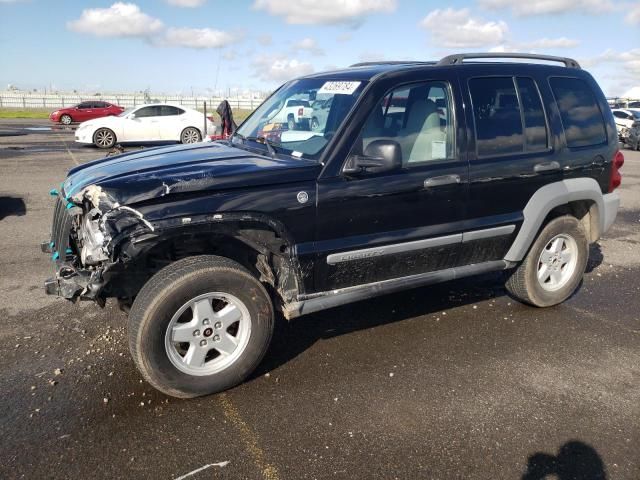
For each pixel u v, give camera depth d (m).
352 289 3.69
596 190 4.61
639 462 2.75
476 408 3.19
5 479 2.56
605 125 4.76
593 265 6.05
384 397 3.30
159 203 2.98
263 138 3.97
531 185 4.23
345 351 3.89
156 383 3.12
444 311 4.63
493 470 2.68
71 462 2.69
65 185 3.71
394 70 3.72
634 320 4.52
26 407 3.14
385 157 3.26
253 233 3.27
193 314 3.17
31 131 24.23
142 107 18.69
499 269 4.34
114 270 3.04
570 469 2.69
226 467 2.68
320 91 3.96
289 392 3.35
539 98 4.31
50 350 3.81
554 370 3.65
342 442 2.88
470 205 3.95
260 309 3.30
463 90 3.91
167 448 2.81
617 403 3.27
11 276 5.23
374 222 3.59
